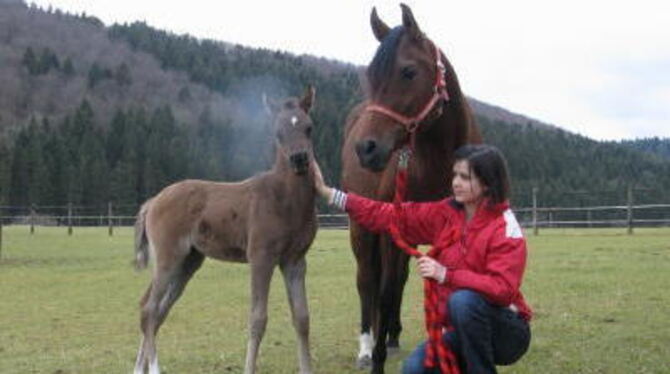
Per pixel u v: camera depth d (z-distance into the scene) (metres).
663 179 53.97
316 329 8.79
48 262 19.14
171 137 75.12
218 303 11.12
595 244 20.50
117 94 111.56
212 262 17.92
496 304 4.18
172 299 6.93
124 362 7.21
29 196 60.97
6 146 68.62
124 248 24.22
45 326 9.49
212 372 6.70
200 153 71.81
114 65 122.44
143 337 6.57
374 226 4.96
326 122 48.38
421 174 6.12
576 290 11.12
